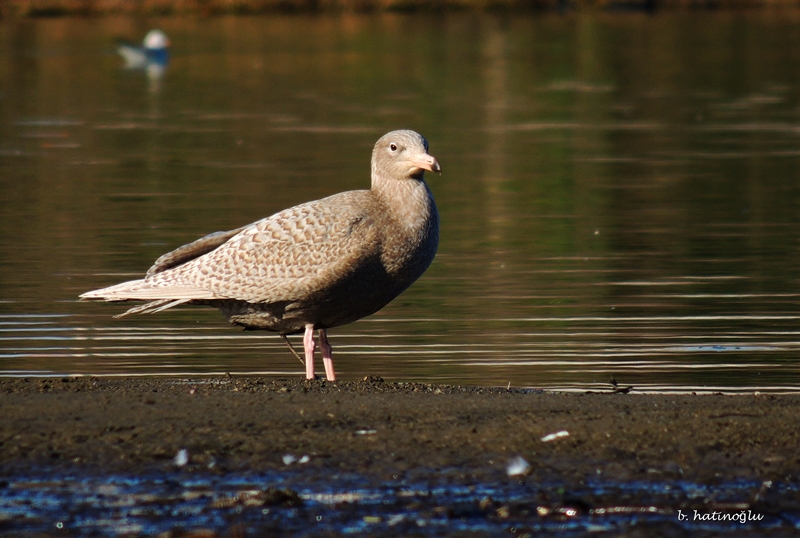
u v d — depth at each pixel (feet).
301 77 146.92
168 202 76.33
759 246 63.82
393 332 47.85
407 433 31.63
